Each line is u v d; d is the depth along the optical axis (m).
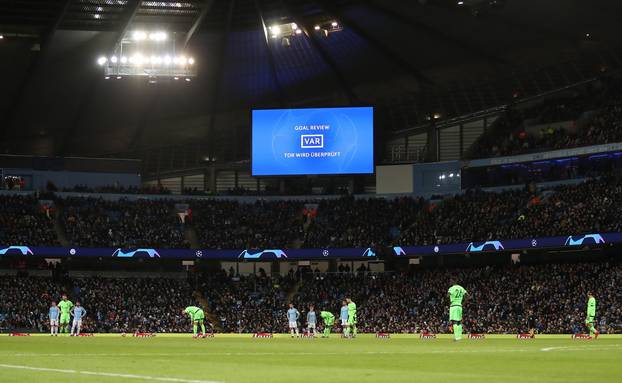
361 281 82.56
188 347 38.47
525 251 80.06
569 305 66.12
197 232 87.94
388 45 79.69
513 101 90.06
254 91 88.44
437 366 21.83
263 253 84.75
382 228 86.38
